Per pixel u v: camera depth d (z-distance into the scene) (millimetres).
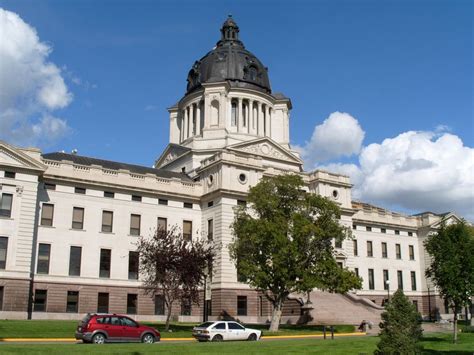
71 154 72188
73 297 60625
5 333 39906
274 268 49938
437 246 45812
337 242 54125
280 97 99750
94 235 63156
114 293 62844
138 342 36781
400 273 93375
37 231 59906
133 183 66938
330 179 78562
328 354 29281
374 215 92750
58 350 26859
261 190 53062
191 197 70125
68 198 62500
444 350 35000
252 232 51031
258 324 61688
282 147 87250
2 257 55688
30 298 57969
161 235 52750
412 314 23906
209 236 68250
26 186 58062
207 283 55094
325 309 64062
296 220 50719
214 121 89500
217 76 94625
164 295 51688
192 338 42844
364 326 53375
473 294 43219
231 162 68500
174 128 101562
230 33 102438
